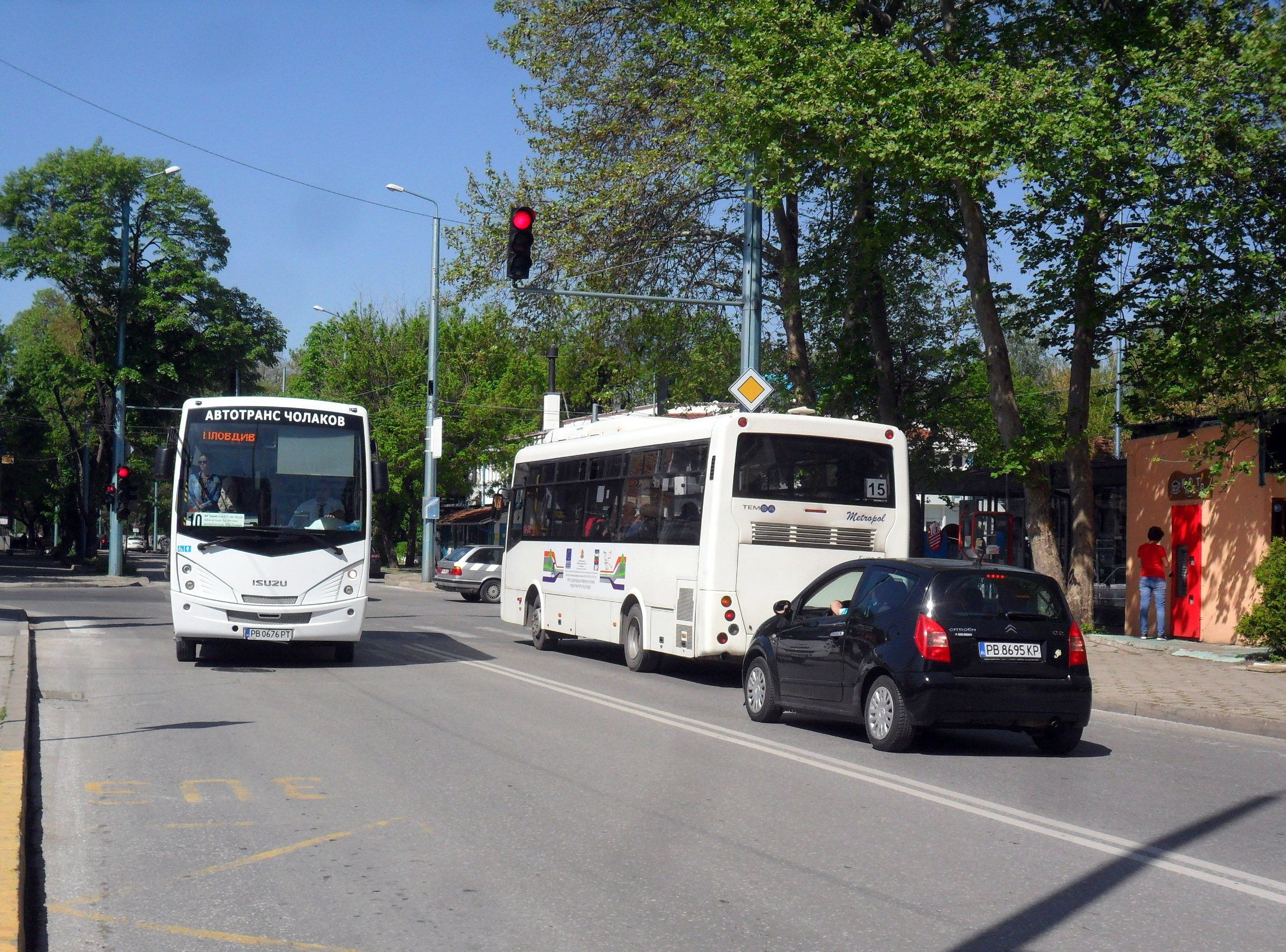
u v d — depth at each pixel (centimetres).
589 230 2750
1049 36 2186
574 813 820
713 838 755
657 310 2912
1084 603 2330
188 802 839
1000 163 1952
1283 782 1006
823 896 632
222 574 1714
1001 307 2342
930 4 2497
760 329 2270
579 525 2086
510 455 6031
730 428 1661
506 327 2966
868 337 2838
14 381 7431
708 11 2200
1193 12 2008
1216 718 1367
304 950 540
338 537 1758
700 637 1648
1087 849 750
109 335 5359
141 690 1452
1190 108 1823
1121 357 2353
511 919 586
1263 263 1911
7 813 709
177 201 5369
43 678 1549
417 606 3556
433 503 4694
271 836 747
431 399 4647
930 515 4478
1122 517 3038
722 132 2236
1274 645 1830
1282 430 1986
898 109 1970
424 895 625
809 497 1681
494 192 2850
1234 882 675
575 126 2816
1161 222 1956
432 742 1101
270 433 1764
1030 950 548
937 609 1115
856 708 1162
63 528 7400
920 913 605
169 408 5416
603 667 1914
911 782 970
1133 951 550
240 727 1173
